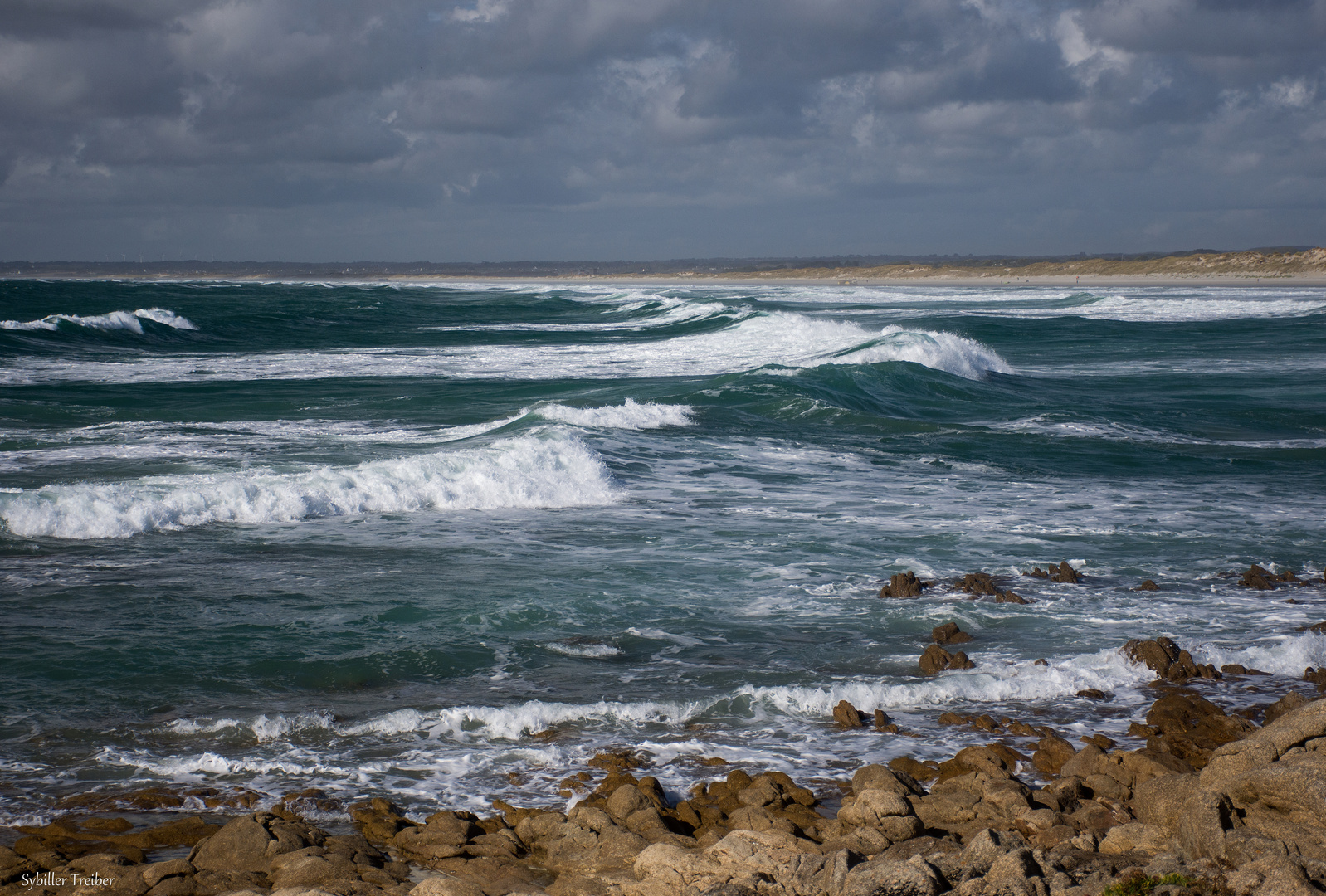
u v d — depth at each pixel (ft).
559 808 17.11
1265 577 31.63
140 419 60.90
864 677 23.47
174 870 14.21
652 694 22.16
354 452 49.65
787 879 13.58
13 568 30.09
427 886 13.58
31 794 17.10
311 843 15.29
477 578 30.55
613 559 33.09
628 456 51.83
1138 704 22.21
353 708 21.13
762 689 22.31
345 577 30.27
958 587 30.53
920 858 13.29
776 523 38.58
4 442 50.90
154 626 25.46
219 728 19.92
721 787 17.65
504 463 43.11
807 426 63.00
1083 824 15.80
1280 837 13.73
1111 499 43.88
